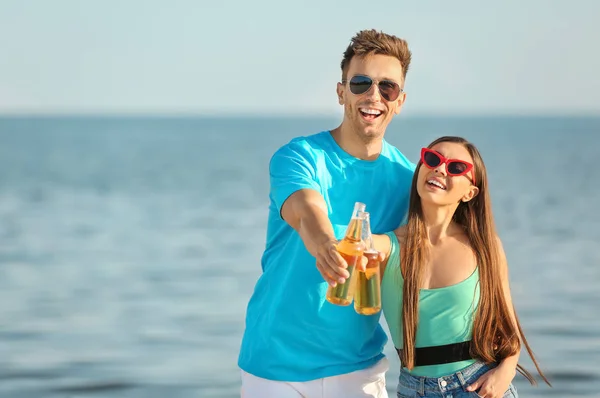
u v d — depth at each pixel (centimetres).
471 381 365
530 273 1494
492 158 5278
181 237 2023
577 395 826
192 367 918
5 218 2431
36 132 14012
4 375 895
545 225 2197
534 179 3662
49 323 1127
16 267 1599
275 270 371
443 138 386
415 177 377
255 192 3247
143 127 18312
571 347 988
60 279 1466
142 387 854
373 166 375
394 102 368
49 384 867
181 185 3578
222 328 1088
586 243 1867
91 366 926
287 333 363
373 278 337
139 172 4391
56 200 2978
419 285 366
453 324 365
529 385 857
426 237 372
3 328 1098
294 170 357
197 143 9000
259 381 369
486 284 371
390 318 374
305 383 362
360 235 329
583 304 1218
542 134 11088
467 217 383
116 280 1452
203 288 1367
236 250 1800
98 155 6281
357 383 368
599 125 16962
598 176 3838
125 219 2412
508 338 371
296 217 346
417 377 369
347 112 370
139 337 1048
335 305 360
